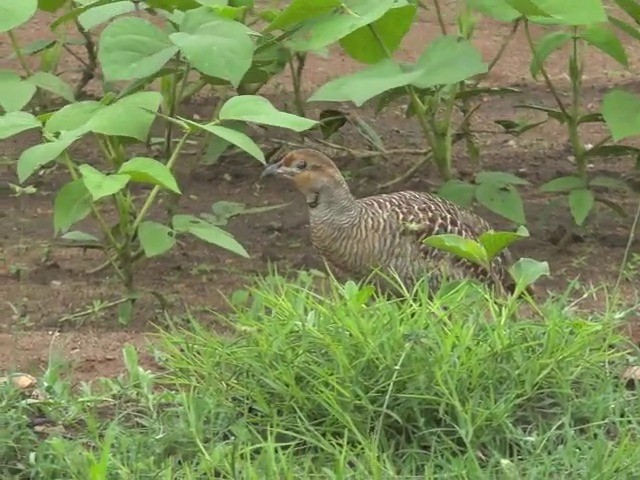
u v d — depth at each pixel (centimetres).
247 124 1503
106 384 891
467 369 816
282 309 872
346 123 1630
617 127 1116
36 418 854
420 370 813
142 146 1512
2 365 970
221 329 1079
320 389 813
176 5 1067
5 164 1506
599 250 1299
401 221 1068
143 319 1111
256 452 805
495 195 1230
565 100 1780
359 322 838
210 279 1219
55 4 1127
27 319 1104
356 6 1072
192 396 830
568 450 781
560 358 837
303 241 1328
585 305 1141
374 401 816
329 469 773
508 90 1298
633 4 1166
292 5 1034
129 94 1056
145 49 1000
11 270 1223
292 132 1579
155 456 795
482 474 755
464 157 1567
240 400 848
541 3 1077
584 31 1271
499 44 1989
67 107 1000
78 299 1160
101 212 1377
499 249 914
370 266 1074
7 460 804
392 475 766
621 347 927
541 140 1638
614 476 759
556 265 1262
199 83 1228
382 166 1498
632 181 1486
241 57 985
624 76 1883
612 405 835
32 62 1772
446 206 1114
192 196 1438
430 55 1080
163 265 1252
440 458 793
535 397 838
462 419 793
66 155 1059
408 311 857
